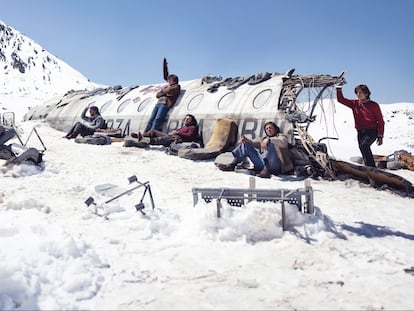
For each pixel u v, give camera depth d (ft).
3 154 31.48
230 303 10.90
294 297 11.35
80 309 10.37
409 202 26.55
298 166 35.45
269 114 40.37
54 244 13.66
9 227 15.24
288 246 15.89
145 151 45.75
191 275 12.96
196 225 17.42
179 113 52.39
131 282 12.28
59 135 59.82
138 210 19.48
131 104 61.52
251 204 18.44
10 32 466.29
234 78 53.06
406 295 11.60
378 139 36.45
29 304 10.16
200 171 35.22
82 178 29.48
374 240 17.33
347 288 12.09
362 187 30.91
